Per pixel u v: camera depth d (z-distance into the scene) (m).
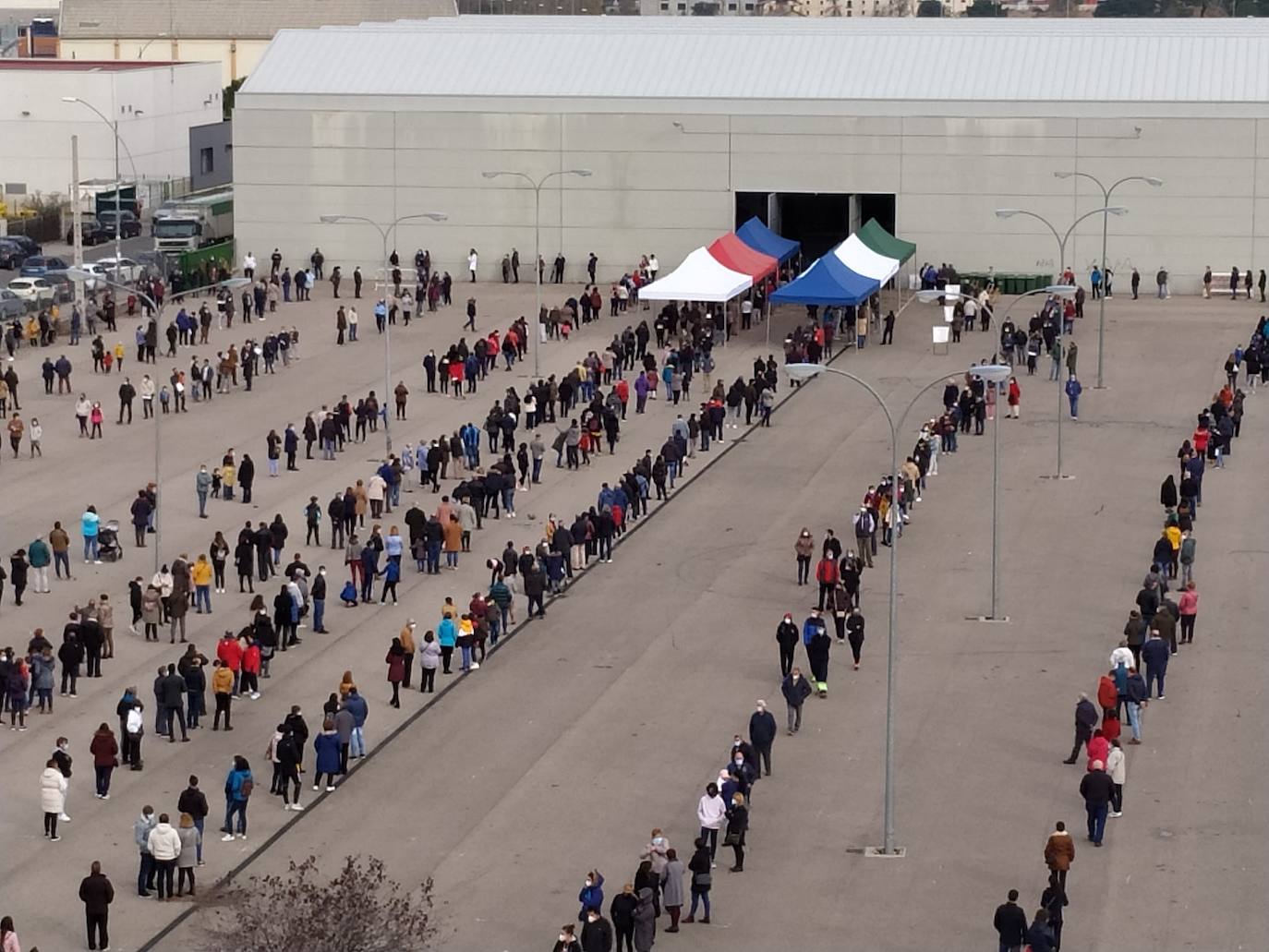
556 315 101.25
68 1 199.88
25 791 49.56
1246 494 76.19
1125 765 50.03
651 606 63.75
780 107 115.12
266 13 198.00
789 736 53.16
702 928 42.59
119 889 44.47
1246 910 43.44
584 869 45.47
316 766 50.47
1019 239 114.31
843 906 43.66
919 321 106.44
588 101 116.31
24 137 147.88
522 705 55.47
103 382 91.88
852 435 84.38
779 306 109.12
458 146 117.62
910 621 62.16
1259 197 112.25
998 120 113.56
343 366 96.00
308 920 39.34
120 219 134.12
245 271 114.19
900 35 118.81
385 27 129.88
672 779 50.44
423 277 115.12
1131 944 41.97
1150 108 112.31
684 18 134.38
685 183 116.50
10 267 126.94
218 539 63.47
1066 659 58.91
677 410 88.06
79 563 66.88
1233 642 60.28
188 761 51.50
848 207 118.69
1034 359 95.50
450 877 45.03
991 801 49.19
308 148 118.75
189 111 158.75
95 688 56.22
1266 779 50.44
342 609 62.88
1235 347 99.62
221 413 86.88
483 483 72.00
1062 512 73.81
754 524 72.38
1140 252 113.62
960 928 42.62
